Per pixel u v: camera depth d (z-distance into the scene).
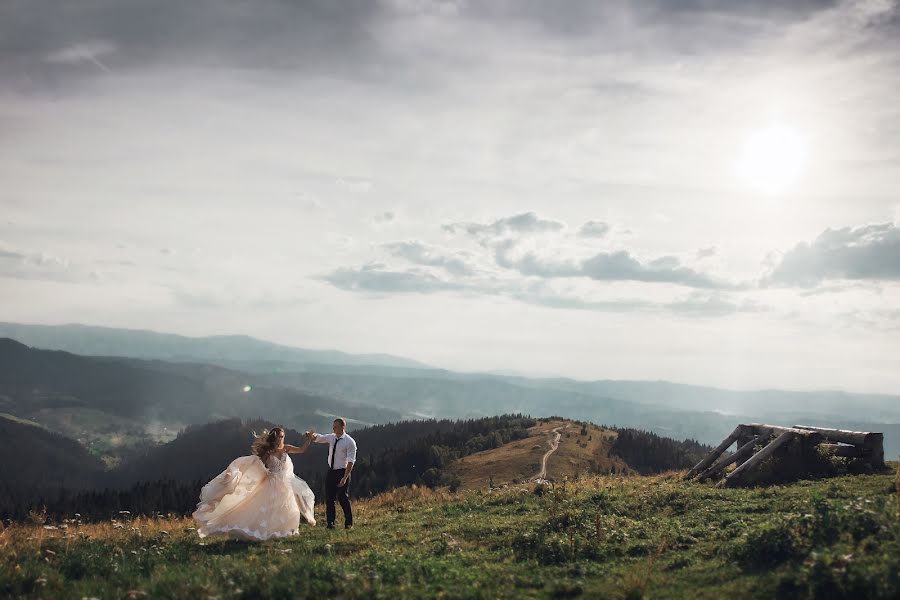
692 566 10.38
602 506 15.69
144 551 13.27
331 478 16.31
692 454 122.19
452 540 13.34
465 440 147.25
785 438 18.86
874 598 8.05
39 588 10.78
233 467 14.59
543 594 9.57
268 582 9.91
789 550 9.90
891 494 13.01
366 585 9.70
